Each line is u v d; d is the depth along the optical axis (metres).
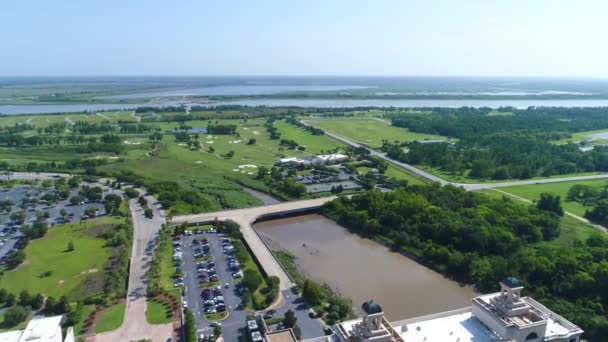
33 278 170.00
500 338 102.50
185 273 174.12
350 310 150.62
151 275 166.12
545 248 189.25
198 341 130.62
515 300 107.69
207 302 151.25
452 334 106.88
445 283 176.88
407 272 186.12
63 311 146.88
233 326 139.00
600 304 147.88
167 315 144.25
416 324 111.31
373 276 182.12
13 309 140.62
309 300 153.38
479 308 111.62
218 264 182.62
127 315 144.25
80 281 167.38
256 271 171.62
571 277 160.62
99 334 134.00
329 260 197.38
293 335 126.38
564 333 107.56
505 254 192.25
